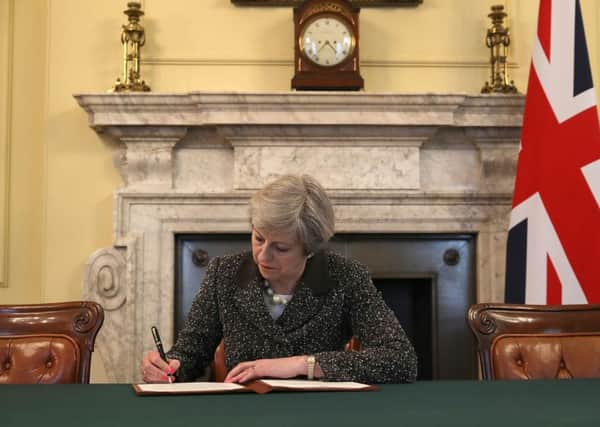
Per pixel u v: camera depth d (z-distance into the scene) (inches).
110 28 150.3
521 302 130.5
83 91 148.9
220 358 90.3
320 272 84.4
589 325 90.1
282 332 83.4
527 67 152.7
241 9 151.6
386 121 143.0
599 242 125.6
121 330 144.2
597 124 129.1
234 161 146.3
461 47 153.2
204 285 88.8
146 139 145.2
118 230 144.6
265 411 56.1
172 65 150.5
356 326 84.2
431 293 150.4
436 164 150.0
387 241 150.0
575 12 132.4
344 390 67.3
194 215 145.8
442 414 54.9
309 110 142.4
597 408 58.1
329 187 146.2
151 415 54.6
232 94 140.2
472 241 150.9
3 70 152.7
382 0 151.7
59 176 147.7
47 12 149.8
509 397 64.0
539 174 130.7
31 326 88.0
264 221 78.4
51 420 52.9
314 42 142.9
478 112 145.3
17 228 151.3
